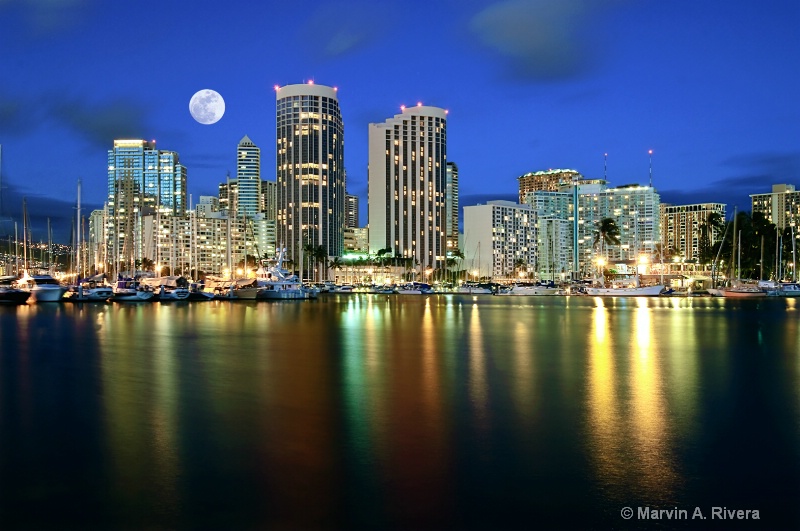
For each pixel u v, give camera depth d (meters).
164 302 143.38
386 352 48.66
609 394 30.88
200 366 40.75
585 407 27.84
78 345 53.31
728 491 17.55
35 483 18.23
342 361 43.31
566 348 51.78
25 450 21.31
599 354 47.59
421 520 15.82
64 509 16.48
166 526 15.53
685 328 74.00
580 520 15.82
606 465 19.66
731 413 26.58
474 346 53.44
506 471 19.12
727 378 35.84
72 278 172.00
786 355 46.78
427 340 58.75
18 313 99.94
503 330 71.50
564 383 34.09
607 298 195.12
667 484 18.09
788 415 26.20
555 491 17.55
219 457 20.48
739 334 65.44
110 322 81.38
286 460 20.19
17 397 30.31
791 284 185.00
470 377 36.16
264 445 21.80
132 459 20.33
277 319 90.12
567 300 180.62
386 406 28.02
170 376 36.53
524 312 114.00
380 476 18.72
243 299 156.12
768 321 86.56
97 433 23.44
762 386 33.16
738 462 19.92
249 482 18.25
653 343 56.06
